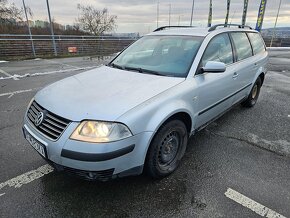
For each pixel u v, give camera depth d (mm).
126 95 2457
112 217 2258
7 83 7227
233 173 2906
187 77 2916
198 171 2936
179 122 2738
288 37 31469
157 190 2600
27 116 2641
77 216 2264
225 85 3551
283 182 2754
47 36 15602
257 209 2359
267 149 3471
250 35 4695
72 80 3021
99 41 17906
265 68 5168
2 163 3051
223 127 4172
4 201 2428
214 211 2332
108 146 2102
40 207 2361
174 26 4473
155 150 2512
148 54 3514
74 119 2186
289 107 5281
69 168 2211
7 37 15328
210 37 3412
